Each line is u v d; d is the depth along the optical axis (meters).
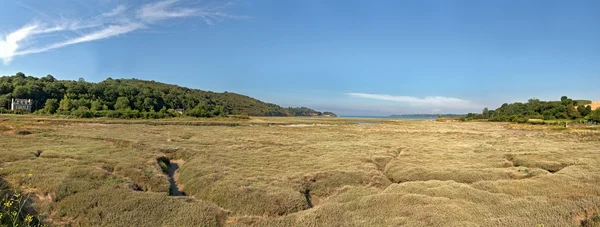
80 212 15.07
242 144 41.59
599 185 19.09
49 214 15.12
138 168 24.06
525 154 32.88
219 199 18.11
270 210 16.55
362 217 14.34
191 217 14.37
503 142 47.88
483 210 14.64
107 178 20.52
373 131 72.88
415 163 28.78
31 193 17.08
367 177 23.55
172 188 22.33
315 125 105.25
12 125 52.66
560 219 12.88
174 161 31.97
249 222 14.49
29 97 132.25
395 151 37.66
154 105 156.00
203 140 45.31
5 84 135.38
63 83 156.75
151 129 64.25
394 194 17.44
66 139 40.03
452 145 43.38
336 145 42.25
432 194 18.05
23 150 28.86
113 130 57.72
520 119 121.00
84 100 123.81
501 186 19.45
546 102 160.25
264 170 25.09
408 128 88.25
